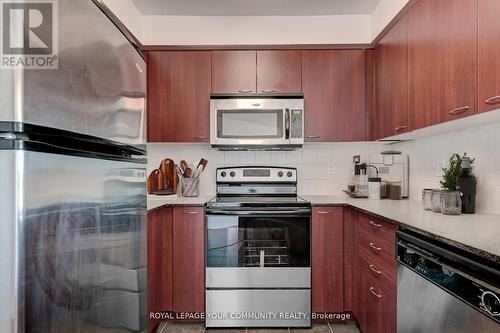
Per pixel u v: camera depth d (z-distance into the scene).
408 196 2.55
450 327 1.09
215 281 2.33
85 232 0.80
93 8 0.86
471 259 1.00
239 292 2.33
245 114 2.55
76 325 0.76
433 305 1.20
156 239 2.22
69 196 0.74
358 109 2.62
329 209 2.35
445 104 1.56
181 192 2.84
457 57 1.46
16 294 0.61
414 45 1.88
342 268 2.35
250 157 2.90
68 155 0.74
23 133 0.62
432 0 1.68
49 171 0.68
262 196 2.81
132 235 1.11
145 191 1.28
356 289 2.24
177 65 2.63
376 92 2.53
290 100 2.54
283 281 2.33
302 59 2.62
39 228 0.65
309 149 2.91
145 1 2.49
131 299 1.10
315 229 2.35
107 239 0.91
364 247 2.05
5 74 0.61
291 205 2.35
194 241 2.37
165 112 2.63
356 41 2.71
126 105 1.09
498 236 1.13
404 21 2.02
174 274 2.37
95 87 0.86
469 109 1.38
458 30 1.45
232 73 2.62
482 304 0.93
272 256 2.33
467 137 1.84
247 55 2.62
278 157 2.91
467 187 1.71
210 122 2.56
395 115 2.16
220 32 2.73
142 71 1.28
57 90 0.70
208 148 2.90
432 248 1.21
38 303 0.65
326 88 2.62
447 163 2.04
